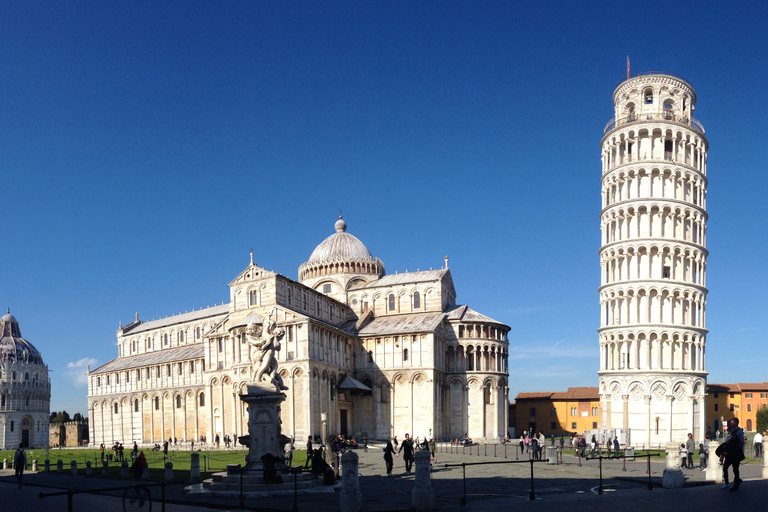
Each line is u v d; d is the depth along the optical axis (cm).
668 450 4031
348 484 3166
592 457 7575
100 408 15612
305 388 10244
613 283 10619
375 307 13125
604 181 11356
